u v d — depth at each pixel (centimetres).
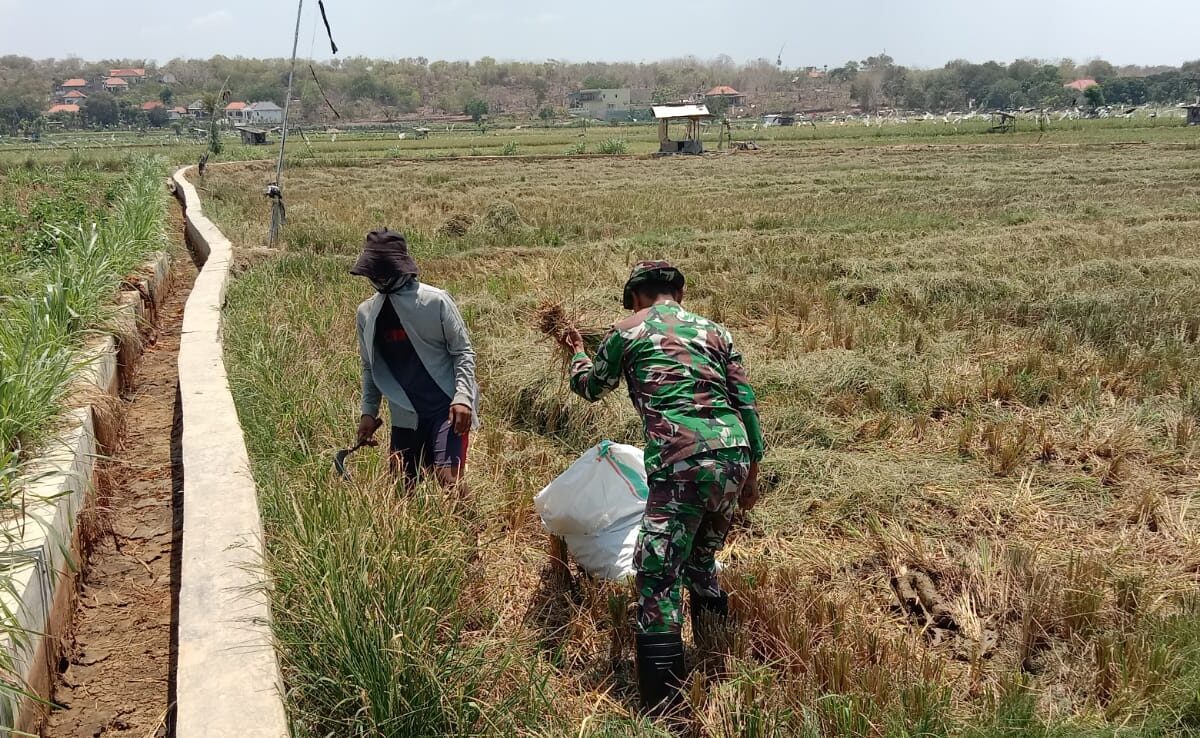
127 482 508
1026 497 483
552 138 6606
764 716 304
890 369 666
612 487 402
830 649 340
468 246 1393
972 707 317
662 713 320
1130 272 996
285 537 366
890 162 3525
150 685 332
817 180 2686
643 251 1248
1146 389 642
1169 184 2245
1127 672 324
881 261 1088
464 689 294
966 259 1102
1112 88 13588
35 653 306
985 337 770
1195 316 802
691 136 4734
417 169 3519
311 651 302
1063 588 379
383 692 281
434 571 346
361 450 492
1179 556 423
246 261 1117
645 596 325
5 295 621
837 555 432
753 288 962
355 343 728
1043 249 1202
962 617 378
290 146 5341
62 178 2670
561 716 309
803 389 626
